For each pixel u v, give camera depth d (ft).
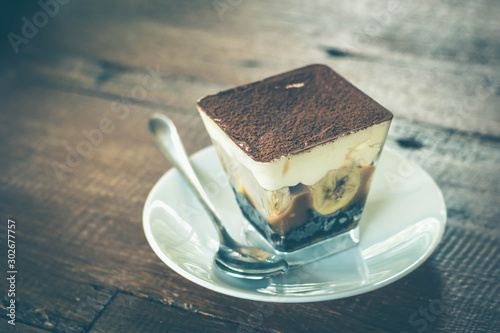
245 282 1.21
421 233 1.25
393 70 1.83
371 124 1.21
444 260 1.30
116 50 1.99
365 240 1.29
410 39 1.96
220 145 1.31
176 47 1.99
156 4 2.26
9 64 1.95
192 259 1.24
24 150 1.64
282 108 1.30
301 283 1.21
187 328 1.21
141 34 2.06
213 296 1.26
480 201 1.42
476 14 2.07
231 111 1.30
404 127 1.63
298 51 1.94
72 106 1.78
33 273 1.32
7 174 1.56
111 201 1.48
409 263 1.18
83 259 1.35
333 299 1.19
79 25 2.13
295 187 1.22
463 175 1.49
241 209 1.39
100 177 1.54
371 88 1.76
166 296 1.27
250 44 1.98
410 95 1.74
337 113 1.27
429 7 2.15
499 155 1.54
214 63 1.91
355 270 1.23
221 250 1.27
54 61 1.96
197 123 1.69
